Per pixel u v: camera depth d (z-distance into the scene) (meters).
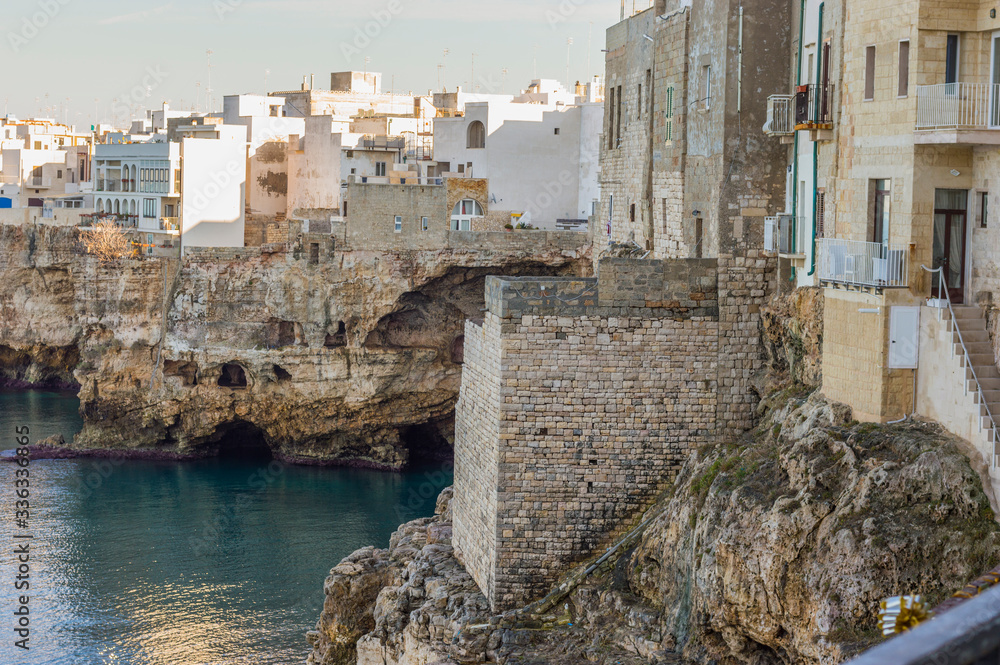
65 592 60.09
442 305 86.88
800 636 27.67
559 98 116.81
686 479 35.56
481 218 86.75
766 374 37.53
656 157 47.09
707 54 41.16
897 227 29.77
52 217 112.31
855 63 31.70
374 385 86.50
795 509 28.72
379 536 70.75
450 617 37.72
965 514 26.20
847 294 30.91
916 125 28.77
